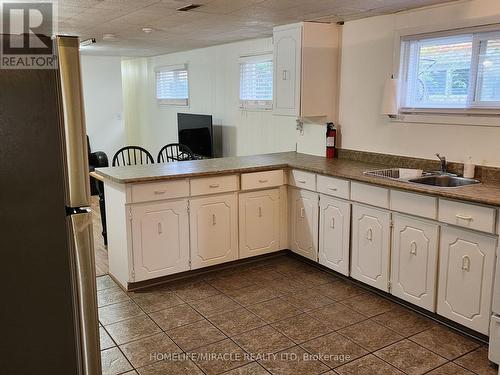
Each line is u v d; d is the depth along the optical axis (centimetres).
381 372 246
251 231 405
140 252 348
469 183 315
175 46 626
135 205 340
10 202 118
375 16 381
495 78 309
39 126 119
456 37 328
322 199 378
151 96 828
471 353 265
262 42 527
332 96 430
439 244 288
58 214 126
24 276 123
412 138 367
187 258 371
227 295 347
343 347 272
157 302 335
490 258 260
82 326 136
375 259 335
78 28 447
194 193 364
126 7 342
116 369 249
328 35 414
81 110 127
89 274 136
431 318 306
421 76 357
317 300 337
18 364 126
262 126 546
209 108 654
